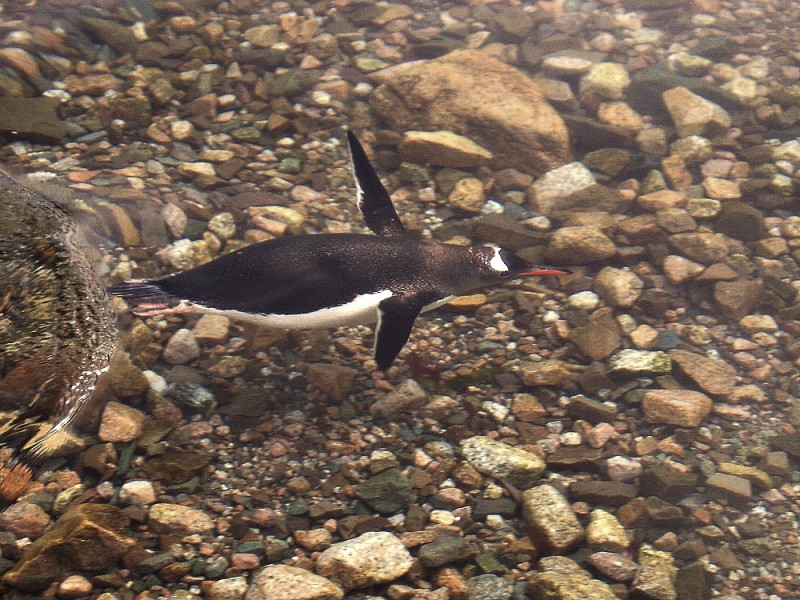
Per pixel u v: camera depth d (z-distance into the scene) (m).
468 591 2.36
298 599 2.29
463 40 3.66
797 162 3.25
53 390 2.37
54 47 3.31
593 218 3.05
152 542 2.38
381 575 2.35
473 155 3.15
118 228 2.82
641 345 2.80
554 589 2.33
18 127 3.02
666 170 3.19
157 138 3.13
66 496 2.41
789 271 2.98
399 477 2.51
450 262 2.62
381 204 2.74
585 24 3.77
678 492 2.53
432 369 2.72
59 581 2.30
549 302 2.88
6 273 2.46
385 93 3.32
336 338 2.76
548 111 3.25
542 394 2.69
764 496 2.55
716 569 2.44
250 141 3.18
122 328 2.66
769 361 2.80
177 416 2.57
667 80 3.46
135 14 3.50
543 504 2.46
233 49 3.47
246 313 2.54
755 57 3.63
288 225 2.92
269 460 2.53
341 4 3.74
